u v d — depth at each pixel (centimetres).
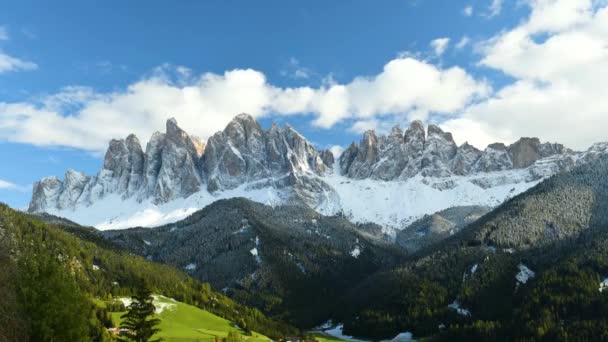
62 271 9756
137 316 12044
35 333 8856
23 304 8800
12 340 8038
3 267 8612
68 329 9238
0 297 8156
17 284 8838
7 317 8094
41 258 9788
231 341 19775
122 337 16538
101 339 15612
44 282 9262
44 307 9019
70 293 9494
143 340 11956
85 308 9819
